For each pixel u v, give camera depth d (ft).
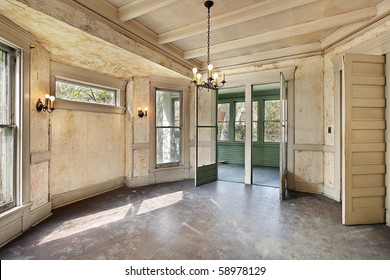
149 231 8.58
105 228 8.84
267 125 25.11
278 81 14.99
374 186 9.21
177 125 17.75
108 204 11.82
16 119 8.49
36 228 8.83
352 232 8.49
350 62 9.00
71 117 12.26
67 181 12.03
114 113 15.01
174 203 11.95
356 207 9.16
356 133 9.12
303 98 14.19
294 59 14.39
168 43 13.19
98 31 9.30
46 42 9.58
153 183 16.40
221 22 10.26
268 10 9.07
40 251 7.12
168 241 7.80
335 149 12.53
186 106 17.79
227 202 12.11
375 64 9.17
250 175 16.25
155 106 16.46
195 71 10.64
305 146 14.16
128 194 13.66
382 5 8.95
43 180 10.06
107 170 14.57
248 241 7.79
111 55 11.39
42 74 9.95
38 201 9.70
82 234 8.31
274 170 22.22
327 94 13.26
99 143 13.98
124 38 10.66
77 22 8.42
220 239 7.94
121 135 15.65
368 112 9.14
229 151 27.17
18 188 8.49
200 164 18.06
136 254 6.97
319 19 10.36
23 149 8.61
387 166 9.14
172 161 17.67
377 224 9.20
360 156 9.14
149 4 8.83
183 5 9.32
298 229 8.76
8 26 7.60
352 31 10.73
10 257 6.78
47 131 10.36
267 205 11.62
